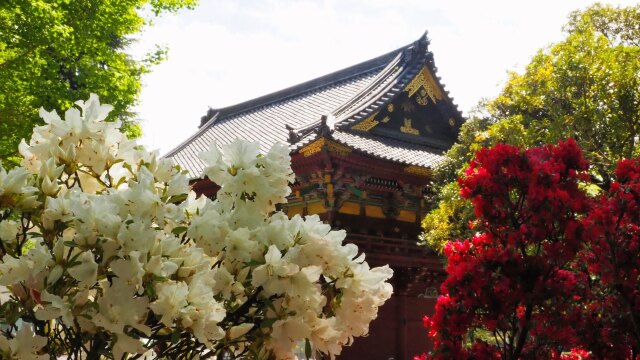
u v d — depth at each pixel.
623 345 5.93
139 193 2.22
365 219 21.50
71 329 2.47
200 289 2.11
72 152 2.44
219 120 34.66
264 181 2.49
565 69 13.64
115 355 2.07
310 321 2.34
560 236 6.28
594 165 12.99
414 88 24.36
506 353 6.33
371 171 20.14
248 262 2.31
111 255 2.12
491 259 5.96
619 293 5.92
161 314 2.05
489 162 6.18
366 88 23.97
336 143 18.36
